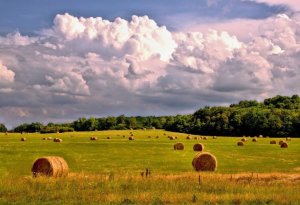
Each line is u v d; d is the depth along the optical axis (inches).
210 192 912.3
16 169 1605.6
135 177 1074.1
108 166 1756.9
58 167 1332.4
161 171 1513.3
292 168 1688.0
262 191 916.6
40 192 898.1
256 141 4133.9
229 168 1700.3
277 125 6058.1
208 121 6776.6
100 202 800.9
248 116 6348.4
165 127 7431.1
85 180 1039.0
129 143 3545.8
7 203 792.9
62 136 5034.5
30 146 3088.1
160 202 801.6
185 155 2375.7
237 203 800.9
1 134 5689.0
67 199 834.8
